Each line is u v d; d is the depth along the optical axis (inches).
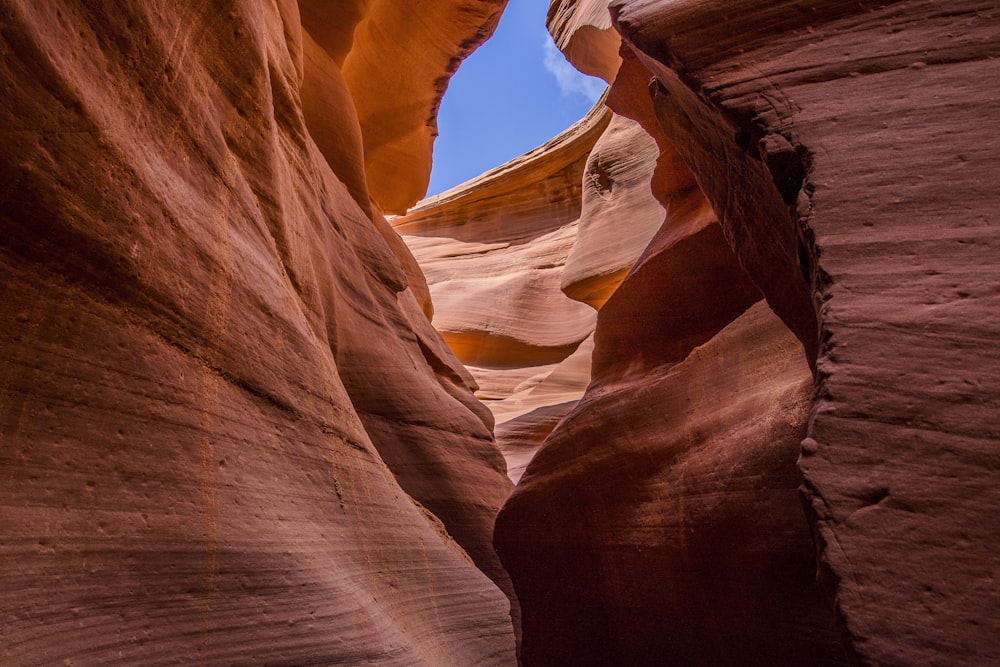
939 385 79.1
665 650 165.8
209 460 121.7
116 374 106.7
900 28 114.7
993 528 69.5
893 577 70.4
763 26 127.1
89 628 93.0
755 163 126.0
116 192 106.6
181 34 132.5
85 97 100.2
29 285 95.0
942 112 100.8
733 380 175.9
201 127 140.5
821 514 76.4
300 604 127.4
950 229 90.0
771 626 136.2
